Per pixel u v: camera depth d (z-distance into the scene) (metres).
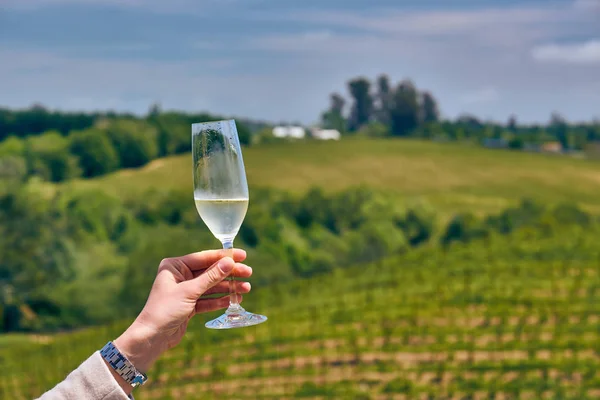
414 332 18.34
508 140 112.38
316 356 17.56
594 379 14.23
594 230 32.19
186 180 79.75
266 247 66.56
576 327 17.39
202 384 16.75
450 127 126.12
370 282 26.92
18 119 89.62
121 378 1.37
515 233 33.00
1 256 57.97
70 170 80.56
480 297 20.98
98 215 65.44
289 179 85.69
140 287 56.28
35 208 62.09
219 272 1.44
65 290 57.12
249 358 18.03
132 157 83.25
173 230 64.62
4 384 21.33
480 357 16.16
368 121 132.25
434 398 14.39
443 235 76.00
